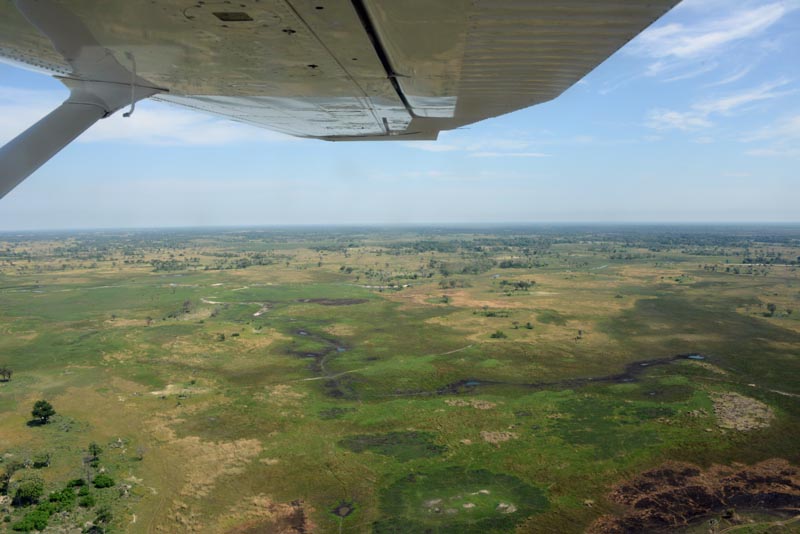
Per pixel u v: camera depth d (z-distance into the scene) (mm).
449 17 2268
